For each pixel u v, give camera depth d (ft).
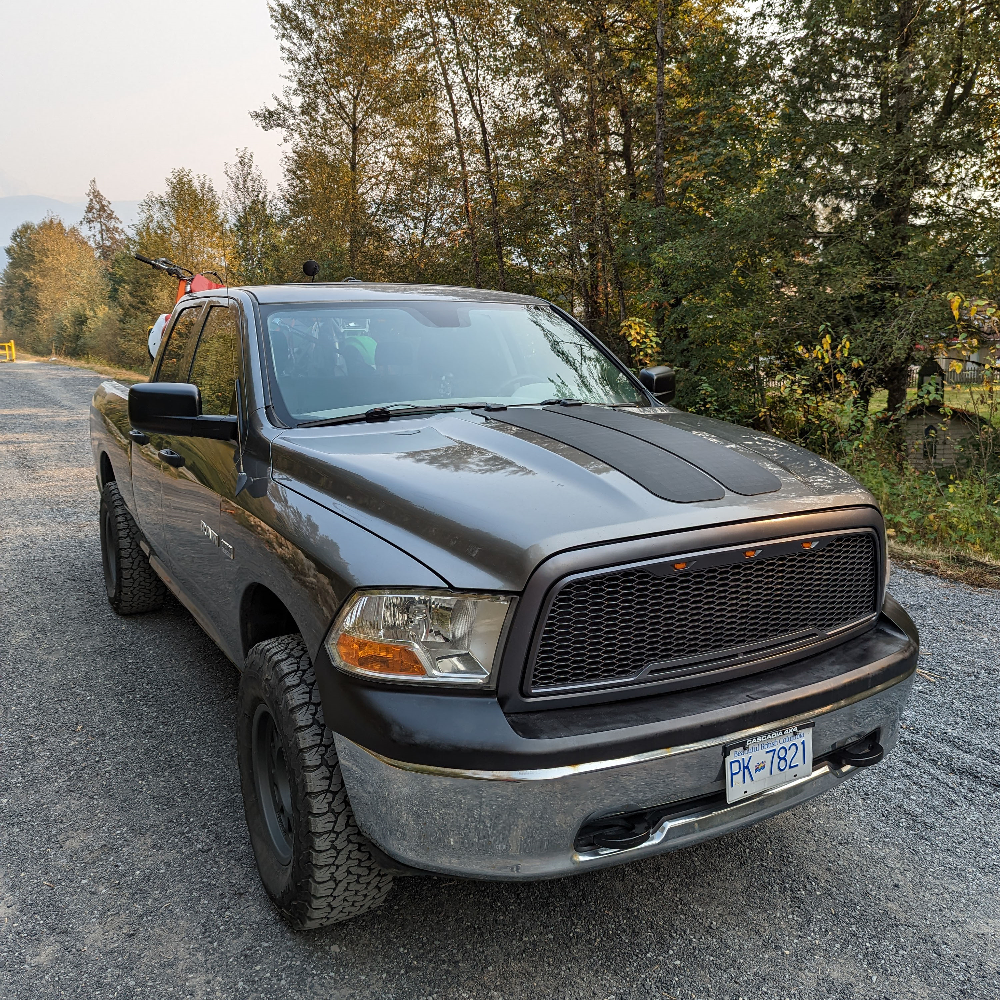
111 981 6.82
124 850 8.66
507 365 10.61
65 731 11.34
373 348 9.98
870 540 7.48
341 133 83.51
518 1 56.65
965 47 43.32
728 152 52.19
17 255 380.17
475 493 6.58
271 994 6.70
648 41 61.36
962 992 6.75
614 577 6.04
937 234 45.85
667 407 10.89
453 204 72.28
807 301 44.29
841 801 9.76
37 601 16.93
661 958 7.16
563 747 5.64
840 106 48.39
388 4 75.15
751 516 6.56
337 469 7.40
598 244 59.67
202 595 10.36
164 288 123.95
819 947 7.31
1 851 8.61
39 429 48.16
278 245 100.17
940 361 30.68
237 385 9.45
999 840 8.95
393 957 7.16
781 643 6.98
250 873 8.31
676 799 6.18
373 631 6.03
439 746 5.66
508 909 7.86
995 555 20.22
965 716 11.69
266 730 7.77
